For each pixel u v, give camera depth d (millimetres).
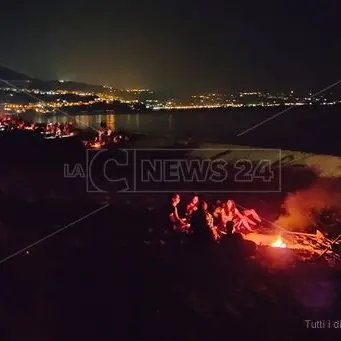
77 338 5871
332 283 7809
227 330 6129
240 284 7707
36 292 7242
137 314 6527
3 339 5816
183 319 6398
